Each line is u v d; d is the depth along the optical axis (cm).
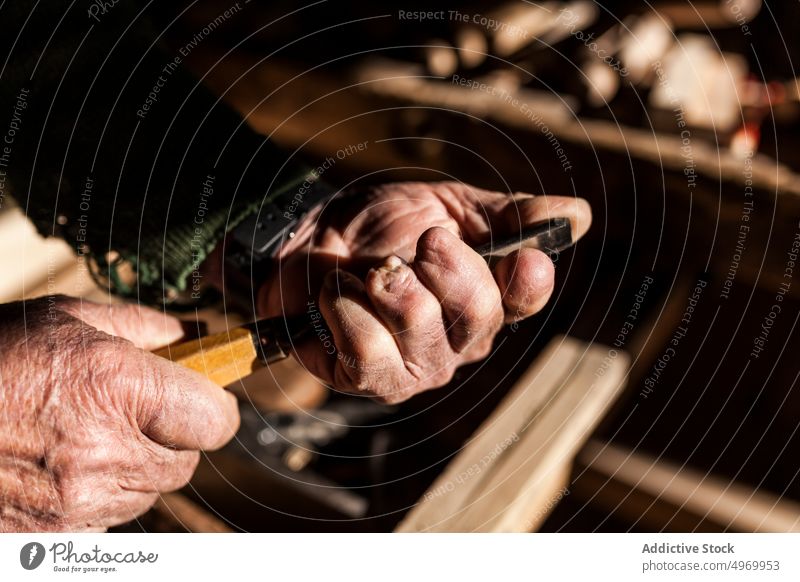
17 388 40
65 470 40
